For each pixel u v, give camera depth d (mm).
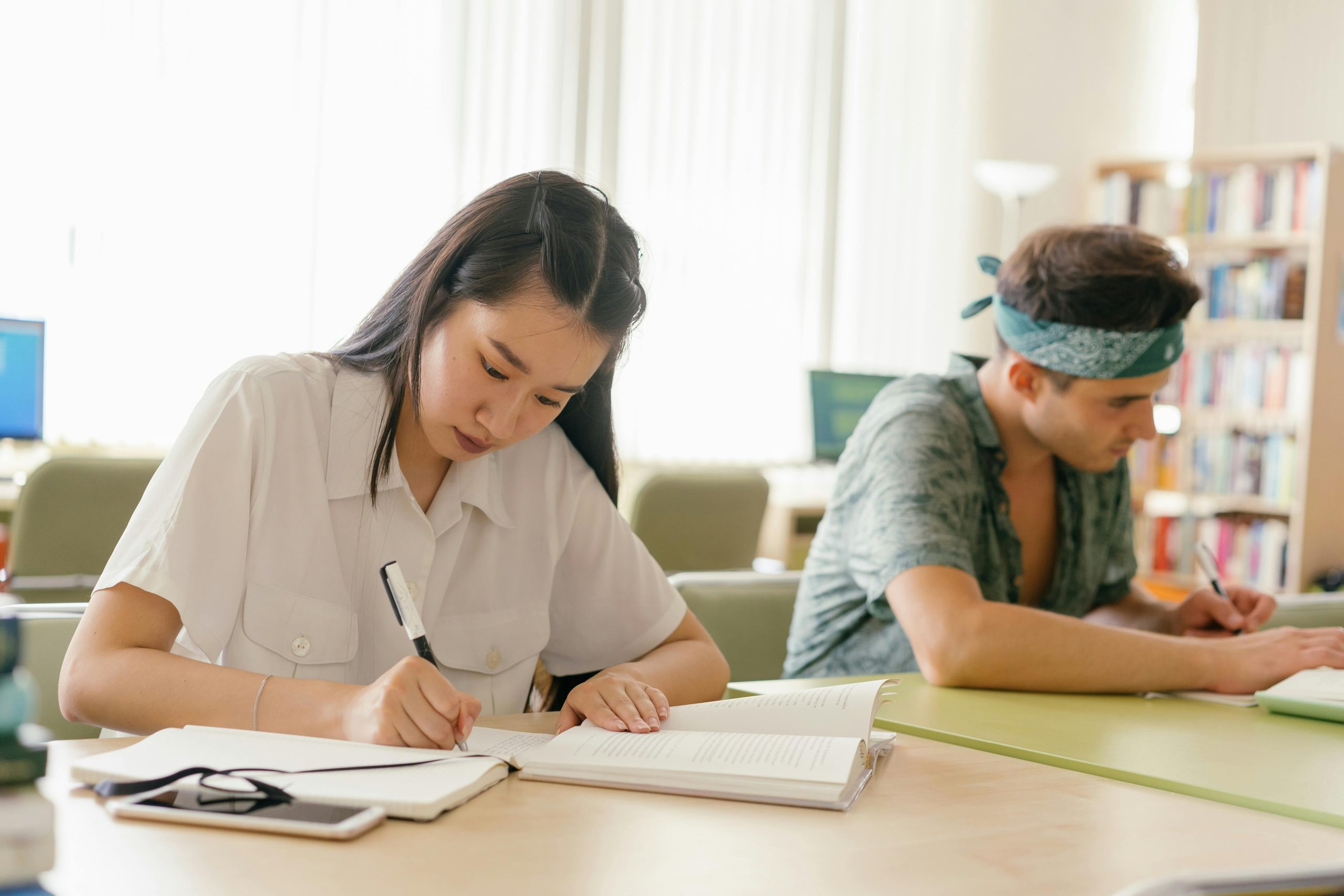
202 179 3660
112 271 3551
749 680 1780
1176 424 4844
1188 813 875
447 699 912
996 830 802
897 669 1633
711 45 4629
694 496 2850
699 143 4613
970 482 1653
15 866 527
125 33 3533
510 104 4156
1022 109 5359
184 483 1109
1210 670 1392
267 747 860
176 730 892
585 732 960
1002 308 1688
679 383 4578
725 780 841
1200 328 4828
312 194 3820
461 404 1122
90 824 704
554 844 727
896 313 5152
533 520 1358
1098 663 1365
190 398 3670
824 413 4484
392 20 3941
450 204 4043
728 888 665
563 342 1097
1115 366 1581
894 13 5105
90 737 1276
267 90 3742
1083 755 1042
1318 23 5055
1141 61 5582
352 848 696
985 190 5316
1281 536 4652
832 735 963
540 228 1099
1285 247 4723
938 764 988
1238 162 4824
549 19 4254
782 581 1864
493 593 1321
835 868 708
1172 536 4906
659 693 1046
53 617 1294
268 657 1159
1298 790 945
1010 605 1420
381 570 1010
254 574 1162
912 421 1643
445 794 772
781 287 4805
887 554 1501
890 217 5121
